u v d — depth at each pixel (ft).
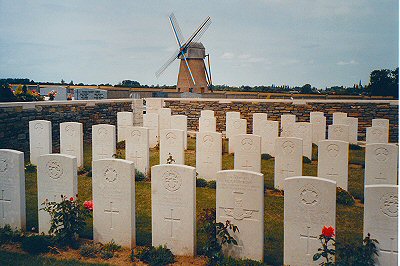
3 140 48.67
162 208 23.43
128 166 23.62
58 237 23.48
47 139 45.47
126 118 61.05
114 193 24.04
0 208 26.20
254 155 39.24
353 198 35.42
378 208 20.02
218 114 80.02
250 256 22.27
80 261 21.93
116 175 23.91
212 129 61.62
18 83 114.62
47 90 113.80
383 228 19.99
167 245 23.53
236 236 22.40
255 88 173.06
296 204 21.07
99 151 45.70
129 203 23.84
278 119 77.30
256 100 77.92
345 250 20.10
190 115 81.66
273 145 53.93
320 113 65.57
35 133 45.83
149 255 22.41
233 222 22.40
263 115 60.18
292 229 21.29
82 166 46.09
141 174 41.65
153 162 50.11
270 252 23.81
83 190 36.76
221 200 22.53
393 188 19.72
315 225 20.85
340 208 32.37
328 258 20.38
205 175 40.96
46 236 23.84
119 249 23.85
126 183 23.76
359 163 49.52
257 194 21.84
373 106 74.59
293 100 76.89
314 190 20.66
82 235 25.98
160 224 23.57
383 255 20.11
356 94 124.36
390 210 19.83
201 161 40.96
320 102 75.97
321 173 36.91
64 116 61.05
